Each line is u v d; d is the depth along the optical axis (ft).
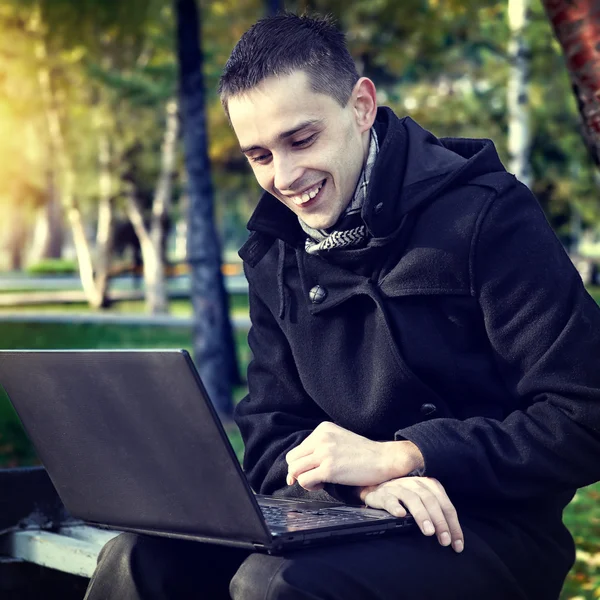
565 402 8.41
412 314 9.20
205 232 40.68
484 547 8.33
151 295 97.30
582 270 115.96
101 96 80.23
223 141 78.38
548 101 76.54
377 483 8.51
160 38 51.16
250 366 10.54
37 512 12.31
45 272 197.26
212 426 7.21
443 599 7.89
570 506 24.57
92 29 35.99
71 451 8.62
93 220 147.43
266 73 8.88
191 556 8.59
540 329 8.67
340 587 7.42
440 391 9.25
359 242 9.43
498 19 58.18
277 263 10.16
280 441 9.70
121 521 8.54
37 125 89.97
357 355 9.57
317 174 9.08
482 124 77.00
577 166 84.28
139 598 8.29
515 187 9.17
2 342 68.03
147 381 7.45
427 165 9.30
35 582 11.87
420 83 78.95
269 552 7.48
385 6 50.37
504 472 8.45
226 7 58.95
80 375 7.95
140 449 7.88
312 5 48.80
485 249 8.89
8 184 115.03
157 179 94.99
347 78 9.17
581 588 17.06
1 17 44.68
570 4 12.89
